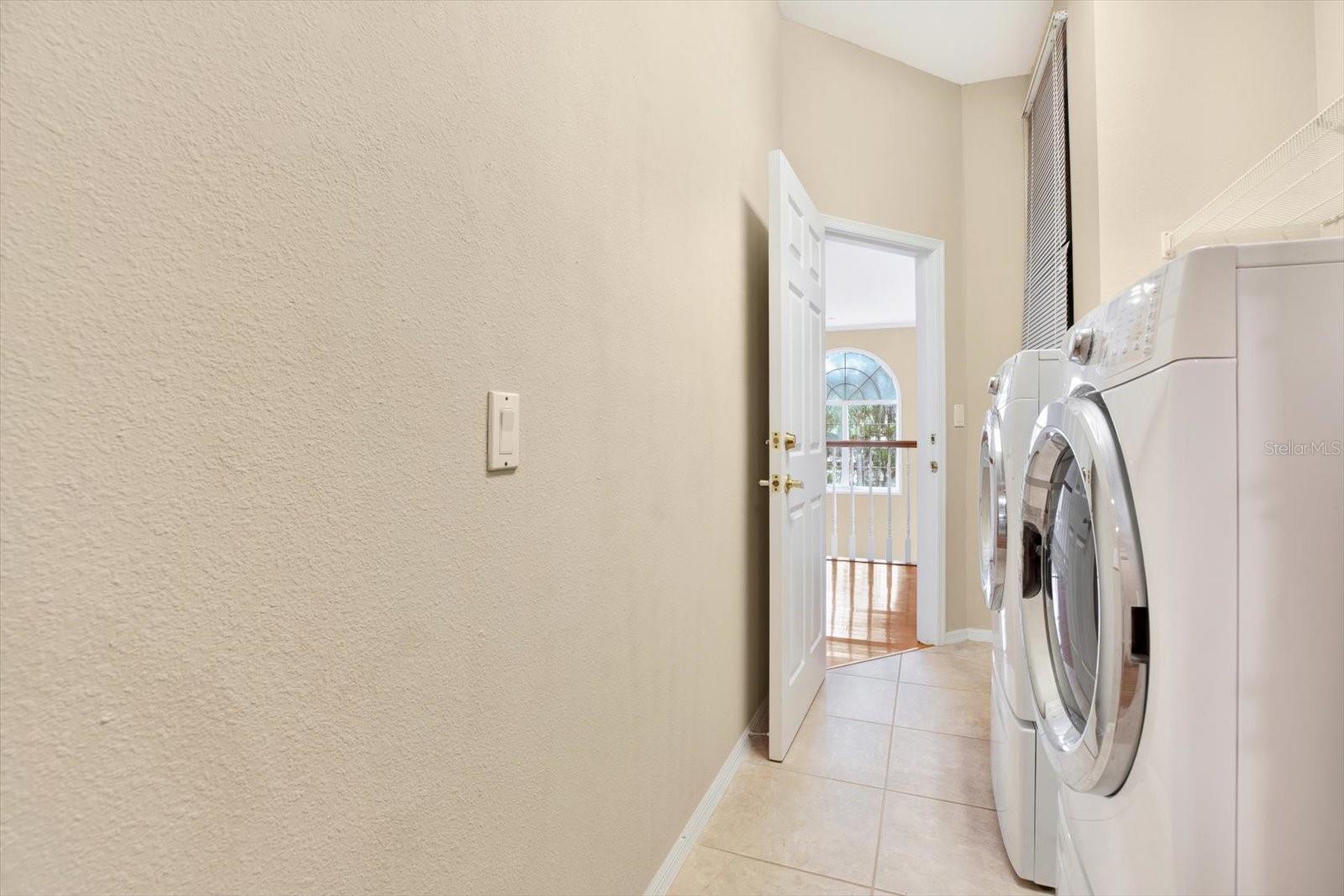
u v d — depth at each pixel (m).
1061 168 2.58
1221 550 0.68
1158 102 1.97
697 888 1.49
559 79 1.04
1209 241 1.78
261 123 0.56
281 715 0.58
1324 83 1.64
